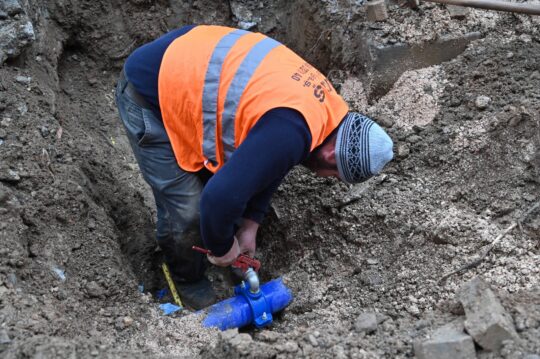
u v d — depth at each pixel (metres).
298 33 4.14
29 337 2.30
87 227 3.02
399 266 2.94
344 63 3.85
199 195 2.82
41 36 3.82
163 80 2.59
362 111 3.64
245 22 4.27
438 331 2.34
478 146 3.18
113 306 2.79
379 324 2.57
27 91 3.45
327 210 3.27
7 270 2.57
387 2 3.76
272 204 3.44
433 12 3.68
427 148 3.29
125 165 3.86
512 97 3.26
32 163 3.06
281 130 2.23
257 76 2.39
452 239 2.89
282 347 2.35
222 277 3.49
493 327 2.18
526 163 3.03
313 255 3.24
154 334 2.69
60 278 2.73
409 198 3.15
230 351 2.35
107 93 4.19
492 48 3.52
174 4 4.31
